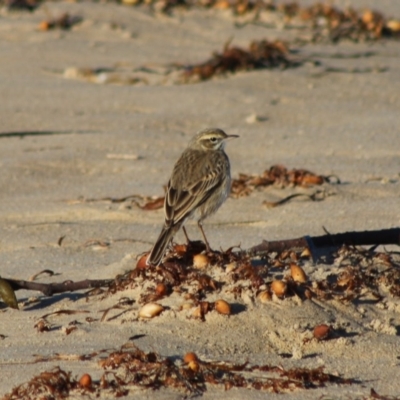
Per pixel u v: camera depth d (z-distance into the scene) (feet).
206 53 83.71
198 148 39.50
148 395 27.61
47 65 80.18
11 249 42.50
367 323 32.24
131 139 59.98
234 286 32.76
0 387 28.32
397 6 99.25
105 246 42.39
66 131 62.18
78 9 95.50
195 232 43.98
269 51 78.23
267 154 56.75
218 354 30.17
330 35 88.02
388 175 51.47
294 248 35.99
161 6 96.27
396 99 69.36
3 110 66.90
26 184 51.78
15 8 96.43
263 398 27.61
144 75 76.69
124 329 31.71
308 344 30.96
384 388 28.48
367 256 35.88
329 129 61.98
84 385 27.78
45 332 32.35
